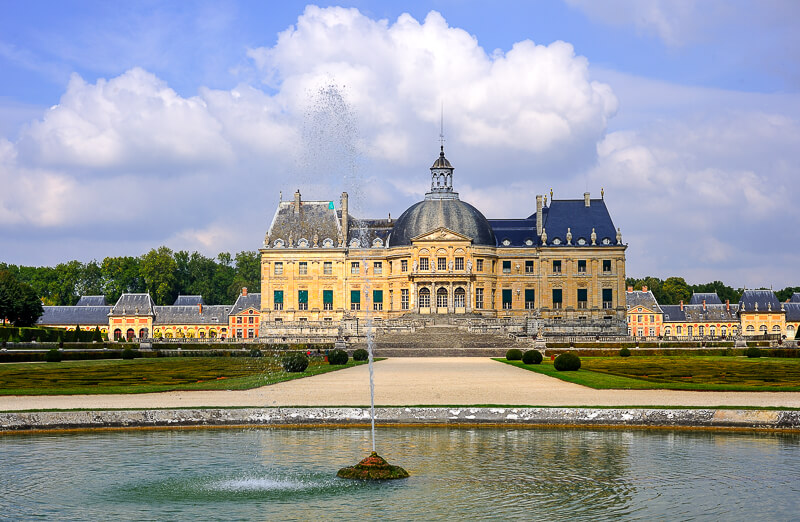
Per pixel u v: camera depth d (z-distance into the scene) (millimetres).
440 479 38500
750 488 36812
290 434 49344
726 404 56938
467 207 191000
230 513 33500
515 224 195250
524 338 153250
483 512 33406
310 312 190000
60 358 119375
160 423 51594
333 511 33594
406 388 70062
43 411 51531
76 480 38500
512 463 41344
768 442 46594
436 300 185250
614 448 44906
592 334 163625
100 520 32531
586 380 77000
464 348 139375
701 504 34469
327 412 52438
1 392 64938
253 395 64062
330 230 193500
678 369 93375
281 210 196750
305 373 89688
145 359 125188
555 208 194500
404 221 190375
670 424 51125
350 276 190625
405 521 32250
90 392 65812
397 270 187875
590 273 188375
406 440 47250
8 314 188125
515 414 52156
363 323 174625
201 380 80375
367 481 38188
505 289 189750
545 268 188875
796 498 35375
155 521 32500
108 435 49250
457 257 184125
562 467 40500
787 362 107062
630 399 60625
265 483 37906
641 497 35438
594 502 34719
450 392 66375
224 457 43031
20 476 39281
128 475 39438
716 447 45125
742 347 137875
